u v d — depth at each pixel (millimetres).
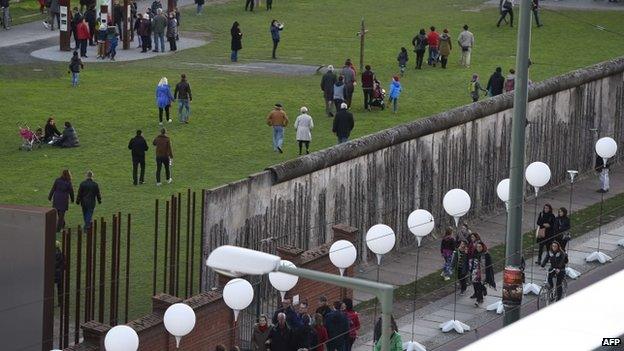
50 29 92562
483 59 84875
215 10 100375
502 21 95938
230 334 44344
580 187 65875
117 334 37125
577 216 61781
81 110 71438
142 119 70125
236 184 47688
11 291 40500
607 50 87562
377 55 86000
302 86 78250
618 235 59469
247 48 88062
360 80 79562
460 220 59500
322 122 70750
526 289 51719
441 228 58438
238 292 39875
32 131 66875
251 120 70500
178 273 47219
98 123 69188
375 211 54656
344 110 64500
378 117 71188
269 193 49312
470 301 50969
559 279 49938
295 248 47156
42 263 40250
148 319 41719
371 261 54719
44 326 40500
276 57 85438
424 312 49750
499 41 90000
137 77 79375
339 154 52156
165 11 97750
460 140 58812
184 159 63375
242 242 48375
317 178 51531
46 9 98625
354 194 53531
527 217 61219
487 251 51156
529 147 63281
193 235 47344
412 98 75375
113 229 44156
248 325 45719
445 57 82688
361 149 53250
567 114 65312
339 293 49062
